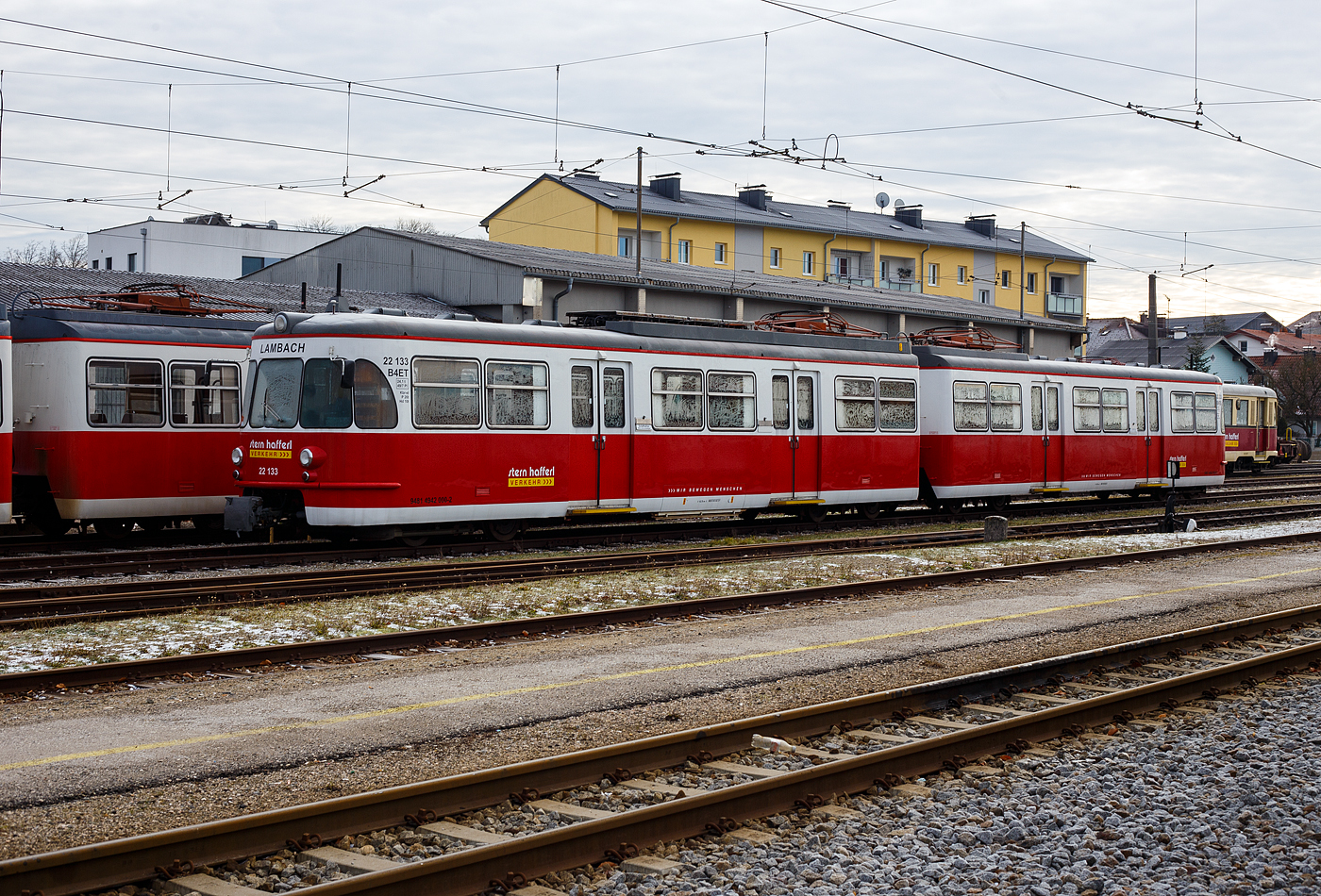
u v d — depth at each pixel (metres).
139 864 6.02
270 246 68.12
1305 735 9.50
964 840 6.98
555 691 10.29
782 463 24.08
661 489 21.95
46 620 13.07
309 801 7.42
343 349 18.45
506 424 19.80
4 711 9.46
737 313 46.34
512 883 6.11
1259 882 6.32
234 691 10.23
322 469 18.42
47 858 5.71
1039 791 7.93
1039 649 12.76
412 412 18.67
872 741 9.10
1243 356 87.94
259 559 18.06
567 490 20.62
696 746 8.43
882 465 26.12
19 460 20.62
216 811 7.18
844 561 19.72
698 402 22.62
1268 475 51.88
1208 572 19.25
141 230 64.56
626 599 15.70
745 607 14.92
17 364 20.66
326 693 10.17
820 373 24.86
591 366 21.02
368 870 6.22
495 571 17.22
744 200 71.81
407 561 18.62
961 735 8.56
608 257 50.44
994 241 80.12
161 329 20.81
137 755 8.20
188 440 20.97
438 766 8.16
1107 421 31.59
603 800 7.48
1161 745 9.14
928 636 13.20
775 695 10.43
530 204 67.00
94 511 19.91
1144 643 12.19
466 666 11.38
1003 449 28.81
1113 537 24.55
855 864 6.62
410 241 45.41
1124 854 6.77
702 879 6.35
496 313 42.34
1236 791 7.91
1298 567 19.94
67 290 33.19
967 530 25.25
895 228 75.94
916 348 28.38
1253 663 11.34
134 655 11.69
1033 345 60.38
